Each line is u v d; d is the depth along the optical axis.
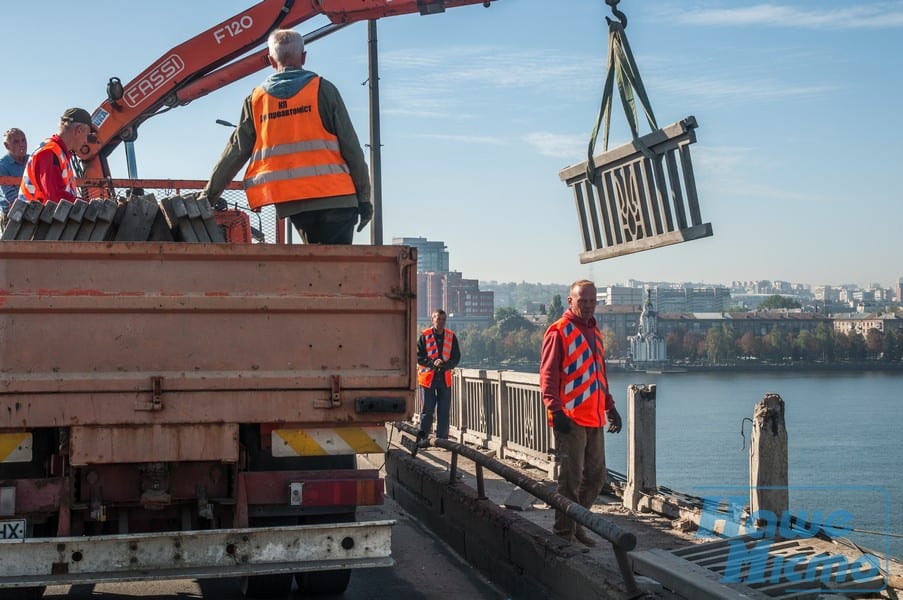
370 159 19.03
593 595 5.92
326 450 6.22
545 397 7.74
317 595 7.53
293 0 13.37
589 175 9.83
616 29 9.23
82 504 6.05
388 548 6.24
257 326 6.10
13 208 6.04
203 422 6.00
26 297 5.81
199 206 6.39
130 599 7.39
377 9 13.39
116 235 6.35
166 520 6.61
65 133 7.61
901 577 5.64
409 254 6.24
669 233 8.97
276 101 6.73
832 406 175.75
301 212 6.77
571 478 7.77
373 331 6.24
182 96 13.39
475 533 8.50
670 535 8.34
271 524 6.61
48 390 5.81
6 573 5.71
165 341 5.99
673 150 8.88
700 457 102.44
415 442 11.95
